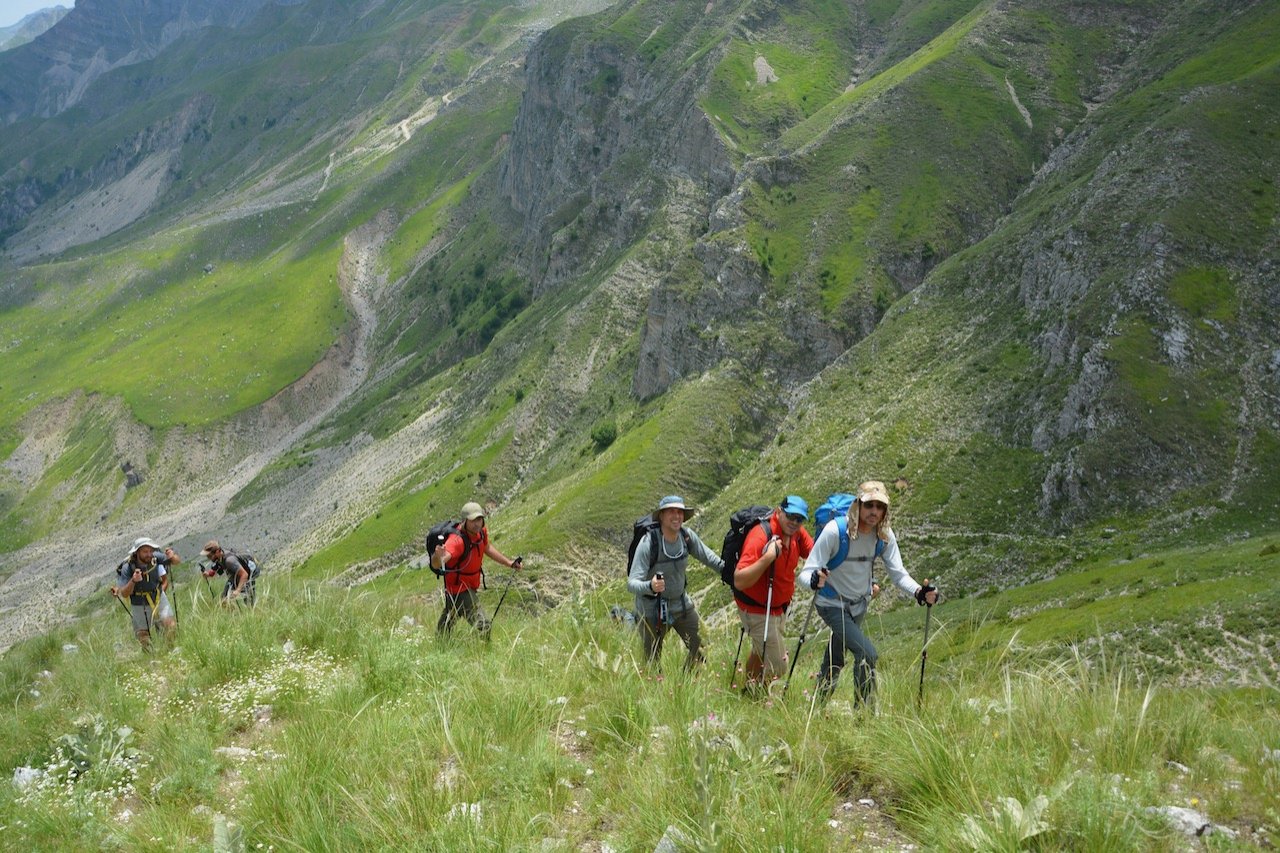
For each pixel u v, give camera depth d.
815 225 170.12
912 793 6.98
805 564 9.25
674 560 11.12
